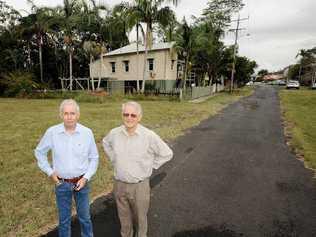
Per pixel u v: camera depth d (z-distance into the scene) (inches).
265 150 283.6
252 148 292.5
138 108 100.3
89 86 1360.7
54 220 137.9
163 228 132.7
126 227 114.9
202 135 360.5
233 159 251.6
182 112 587.2
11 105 733.9
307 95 1119.0
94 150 109.0
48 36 1365.7
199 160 248.2
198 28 1003.3
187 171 218.1
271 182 194.5
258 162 242.4
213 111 621.6
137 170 103.0
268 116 550.3
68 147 101.3
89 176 105.4
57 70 1536.7
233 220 141.6
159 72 1108.5
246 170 220.8
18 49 1374.3
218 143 315.3
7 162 232.2
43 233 126.6
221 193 175.2
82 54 1428.4
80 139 102.5
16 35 1278.3
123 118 100.7
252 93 1421.0
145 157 103.3
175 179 200.2
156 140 104.7
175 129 393.7
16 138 324.2
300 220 142.0
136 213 110.7
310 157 249.1
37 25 1192.2
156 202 161.8
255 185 189.2
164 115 535.5
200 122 470.6
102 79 1341.0
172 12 941.2
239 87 2271.2
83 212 111.3
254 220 141.8
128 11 949.2
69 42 1170.0
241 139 336.5
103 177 198.4
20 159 241.0
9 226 130.4
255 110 657.0
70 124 99.2
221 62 1357.0
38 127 396.2
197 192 176.7
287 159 251.3
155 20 957.8
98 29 1141.1
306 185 189.0
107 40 1191.6
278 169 223.1
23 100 924.6
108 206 155.3
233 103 845.2
